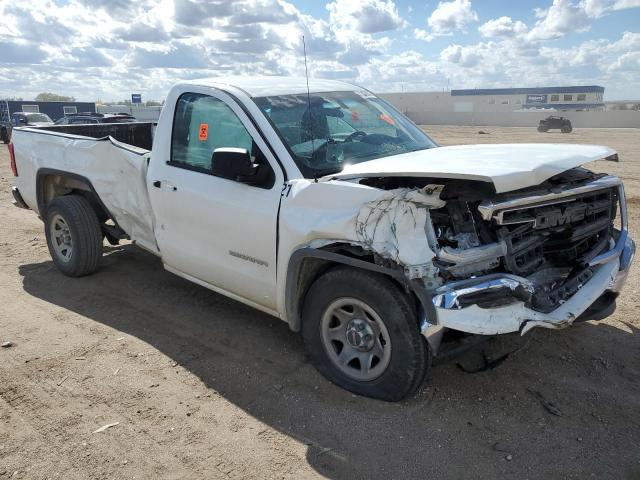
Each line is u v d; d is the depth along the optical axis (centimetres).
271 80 459
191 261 442
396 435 312
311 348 371
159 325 458
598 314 385
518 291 306
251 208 380
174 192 439
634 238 707
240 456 297
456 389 356
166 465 291
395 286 320
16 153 611
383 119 465
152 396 354
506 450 300
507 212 315
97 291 533
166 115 460
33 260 636
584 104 8425
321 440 310
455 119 6900
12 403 346
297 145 383
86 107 5022
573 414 331
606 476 280
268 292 386
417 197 304
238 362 396
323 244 341
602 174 408
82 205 548
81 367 390
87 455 298
